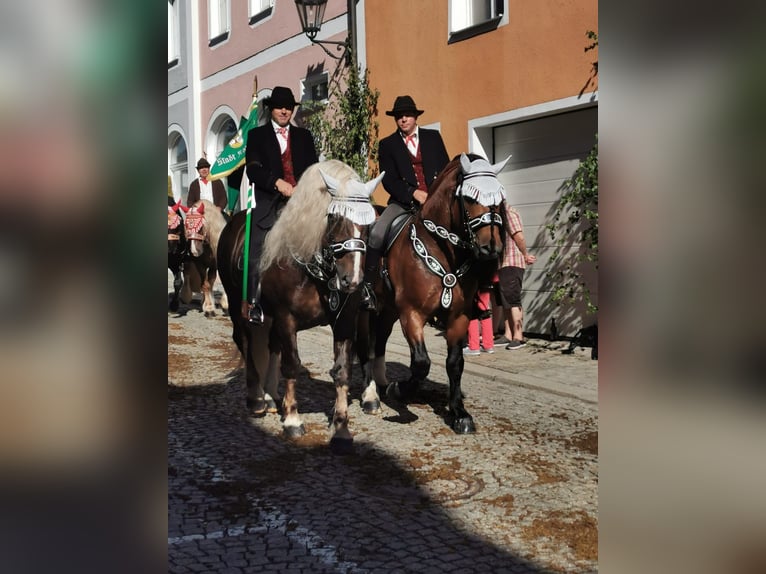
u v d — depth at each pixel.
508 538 3.50
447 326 5.37
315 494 4.09
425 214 5.23
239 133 13.95
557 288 8.80
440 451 4.89
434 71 10.51
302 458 4.77
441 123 10.46
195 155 18.11
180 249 11.33
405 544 3.43
